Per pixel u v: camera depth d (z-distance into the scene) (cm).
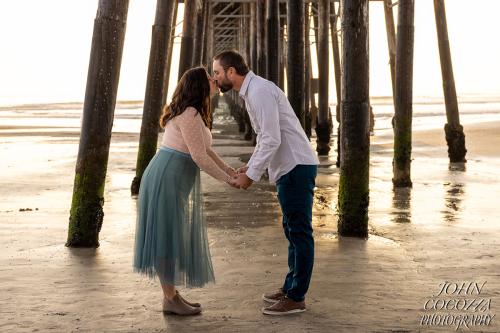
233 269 483
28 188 1009
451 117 1400
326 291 424
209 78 378
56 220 719
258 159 365
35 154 1623
